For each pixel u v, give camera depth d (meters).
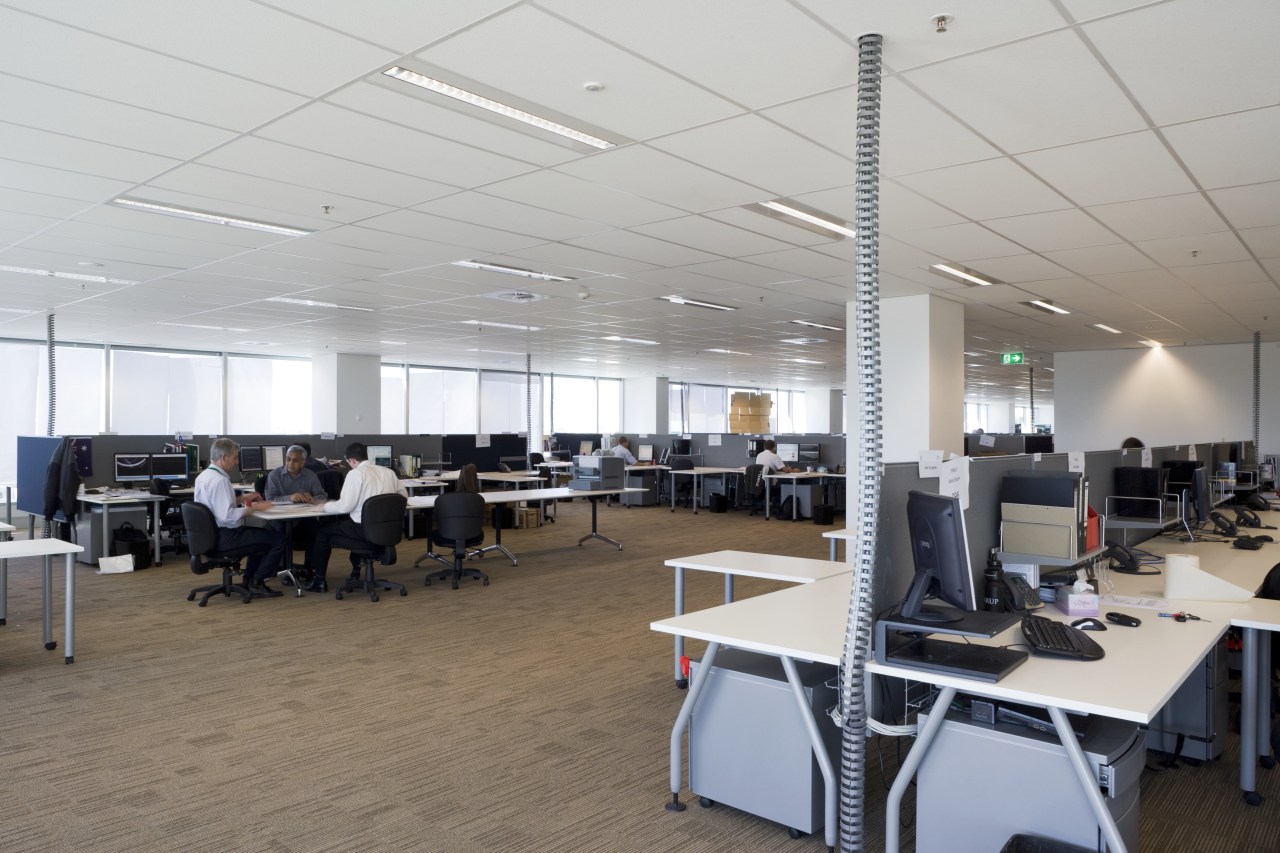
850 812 2.20
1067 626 2.36
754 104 3.08
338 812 2.63
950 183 4.02
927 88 2.91
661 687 3.94
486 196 4.31
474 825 2.56
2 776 2.88
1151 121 3.22
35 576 6.77
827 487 11.80
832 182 4.06
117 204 4.47
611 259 5.93
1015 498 2.88
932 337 7.28
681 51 2.64
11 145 3.51
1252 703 2.74
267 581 6.60
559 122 3.29
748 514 11.99
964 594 2.05
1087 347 11.36
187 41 2.56
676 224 4.91
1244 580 3.37
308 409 14.13
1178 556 2.93
